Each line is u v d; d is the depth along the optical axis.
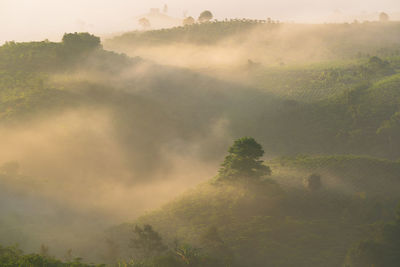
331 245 72.06
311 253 69.62
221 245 70.75
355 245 69.06
